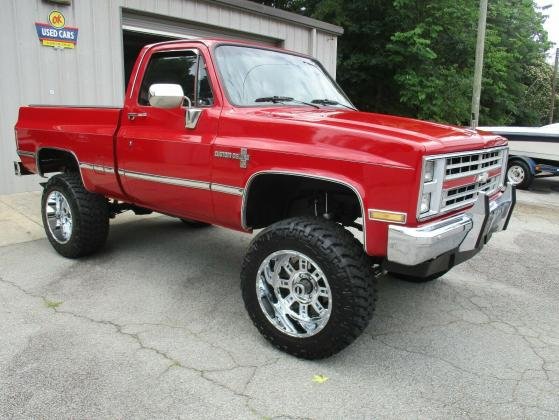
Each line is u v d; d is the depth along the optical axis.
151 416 2.64
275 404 2.77
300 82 4.26
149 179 4.11
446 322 3.90
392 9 18.39
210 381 2.97
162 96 3.45
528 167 10.65
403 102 19.39
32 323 3.65
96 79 8.27
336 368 3.16
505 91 23.94
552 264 5.46
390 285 4.67
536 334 3.74
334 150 3.00
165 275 4.71
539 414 2.74
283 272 3.35
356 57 19.06
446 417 2.70
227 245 5.70
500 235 6.69
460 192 3.23
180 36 9.59
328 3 18.70
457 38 19.06
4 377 2.95
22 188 7.68
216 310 3.97
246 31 10.62
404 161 2.76
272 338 3.30
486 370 3.20
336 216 3.72
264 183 3.52
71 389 2.85
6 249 5.29
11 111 7.39
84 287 4.36
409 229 2.78
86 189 4.81
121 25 8.42
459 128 3.63
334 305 3.00
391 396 2.88
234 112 3.54
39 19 7.47
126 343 3.39
